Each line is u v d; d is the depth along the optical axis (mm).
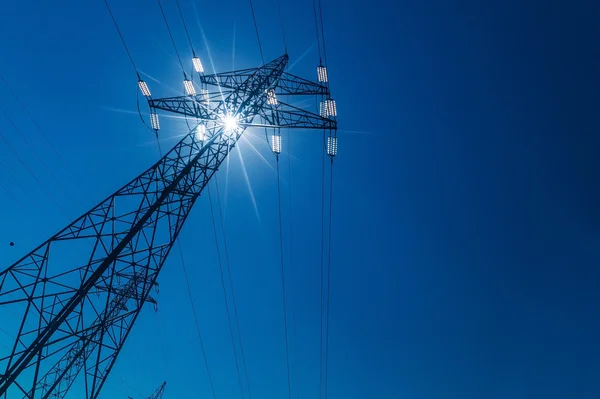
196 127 20031
